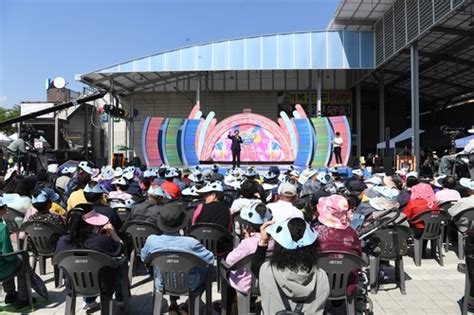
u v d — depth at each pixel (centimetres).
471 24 1717
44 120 2862
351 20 2261
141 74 2642
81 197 619
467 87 3072
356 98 2917
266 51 2328
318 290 295
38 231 557
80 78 2405
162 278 413
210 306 459
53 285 591
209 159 2084
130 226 573
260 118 2075
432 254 753
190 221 671
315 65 2306
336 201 409
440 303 525
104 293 411
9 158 1245
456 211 720
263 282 302
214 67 2347
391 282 611
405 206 725
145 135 2008
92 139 3048
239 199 631
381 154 2556
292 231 297
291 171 1140
